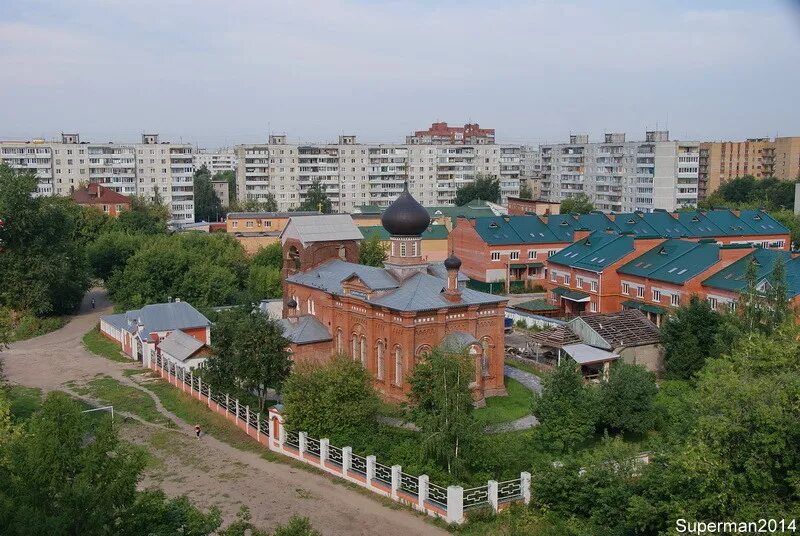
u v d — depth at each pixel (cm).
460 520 3744
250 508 4094
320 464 4684
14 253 10019
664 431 5106
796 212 16312
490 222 11950
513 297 11250
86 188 16362
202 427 5719
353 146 19538
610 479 3538
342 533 3741
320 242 7744
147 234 13150
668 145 17662
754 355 3325
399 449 4409
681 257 8788
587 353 6844
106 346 8650
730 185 18638
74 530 2491
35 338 9225
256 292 10388
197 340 7406
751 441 2727
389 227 6550
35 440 2733
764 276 7662
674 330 6725
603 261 9450
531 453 4394
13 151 17488
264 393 6000
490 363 6219
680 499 2908
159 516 2728
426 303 5950
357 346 6512
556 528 3547
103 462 2716
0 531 2362
